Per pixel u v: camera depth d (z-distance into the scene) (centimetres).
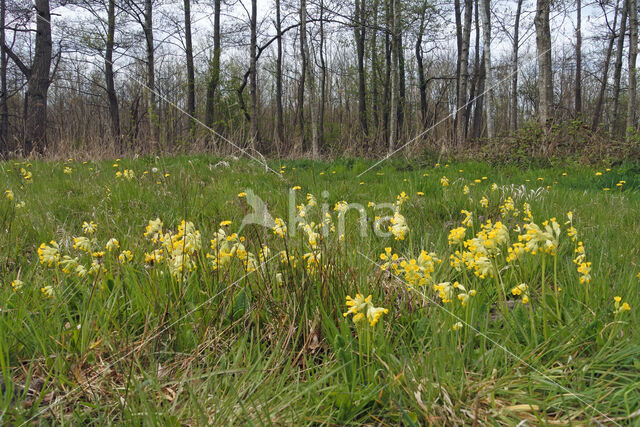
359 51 2208
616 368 186
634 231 357
